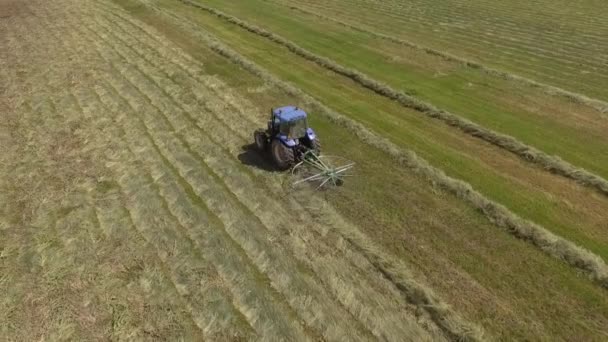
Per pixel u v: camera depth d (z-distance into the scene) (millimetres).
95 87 21859
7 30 30188
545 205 13648
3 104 20453
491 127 17953
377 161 15797
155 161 16203
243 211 13641
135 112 19625
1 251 12398
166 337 9906
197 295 10867
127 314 10453
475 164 15727
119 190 14766
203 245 12383
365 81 21875
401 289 10797
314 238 12445
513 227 12531
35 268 11797
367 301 10516
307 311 10336
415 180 14758
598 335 9664
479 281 11016
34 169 15844
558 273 11188
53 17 32656
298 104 19984
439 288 10844
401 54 25578
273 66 24266
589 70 23281
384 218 13125
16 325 10305
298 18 32312
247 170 15555
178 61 24688
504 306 10344
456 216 13148
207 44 26969
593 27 29812
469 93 20875
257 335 9859
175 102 20438
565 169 15047
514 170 15375
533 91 20922
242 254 12062
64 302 10828
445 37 28375
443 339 9617
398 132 17797
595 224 12844
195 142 17328
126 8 34625
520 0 36625
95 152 16750
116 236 12789
